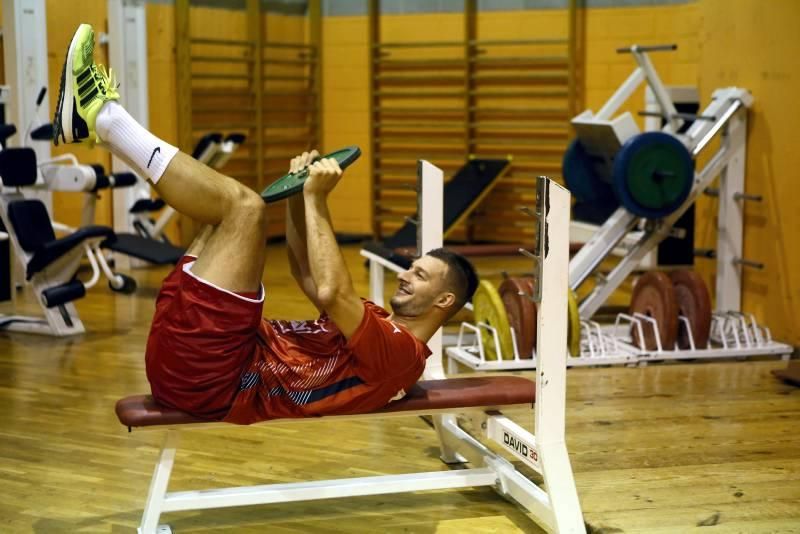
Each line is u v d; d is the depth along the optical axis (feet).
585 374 14.24
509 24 27.71
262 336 8.52
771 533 8.68
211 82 26.53
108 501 9.86
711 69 18.06
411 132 28.96
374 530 9.21
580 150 18.66
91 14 23.91
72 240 16.71
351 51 29.17
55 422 12.48
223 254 7.98
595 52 26.81
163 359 8.11
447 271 8.69
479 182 24.77
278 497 8.90
